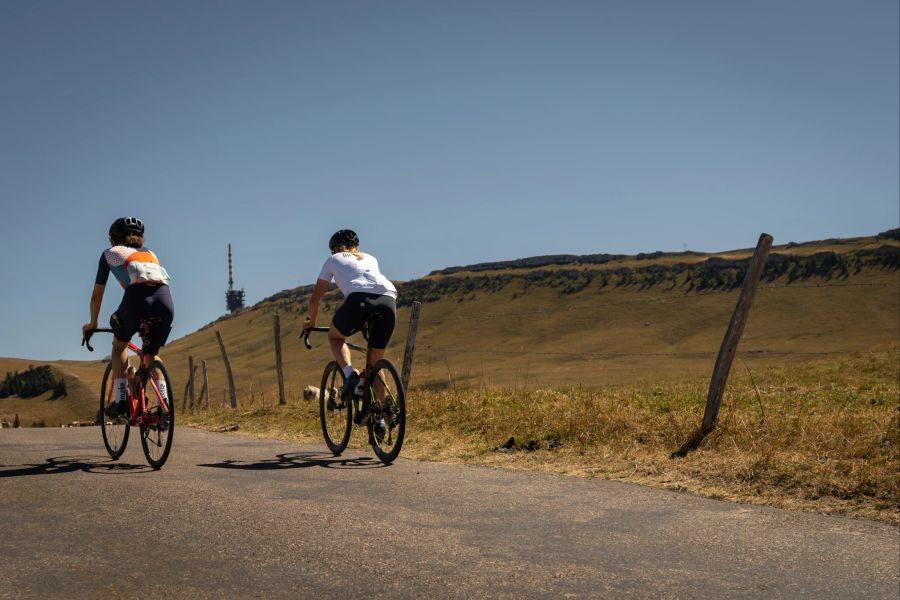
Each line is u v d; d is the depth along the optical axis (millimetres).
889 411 8336
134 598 2562
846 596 2900
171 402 5387
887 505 4406
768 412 8234
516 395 10742
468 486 4910
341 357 6375
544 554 3254
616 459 6066
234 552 3137
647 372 106500
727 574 3098
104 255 5703
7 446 6910
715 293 197375
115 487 4582
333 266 6312
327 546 3250
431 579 2838
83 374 168500
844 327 158500
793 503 4574
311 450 6934
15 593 2580
